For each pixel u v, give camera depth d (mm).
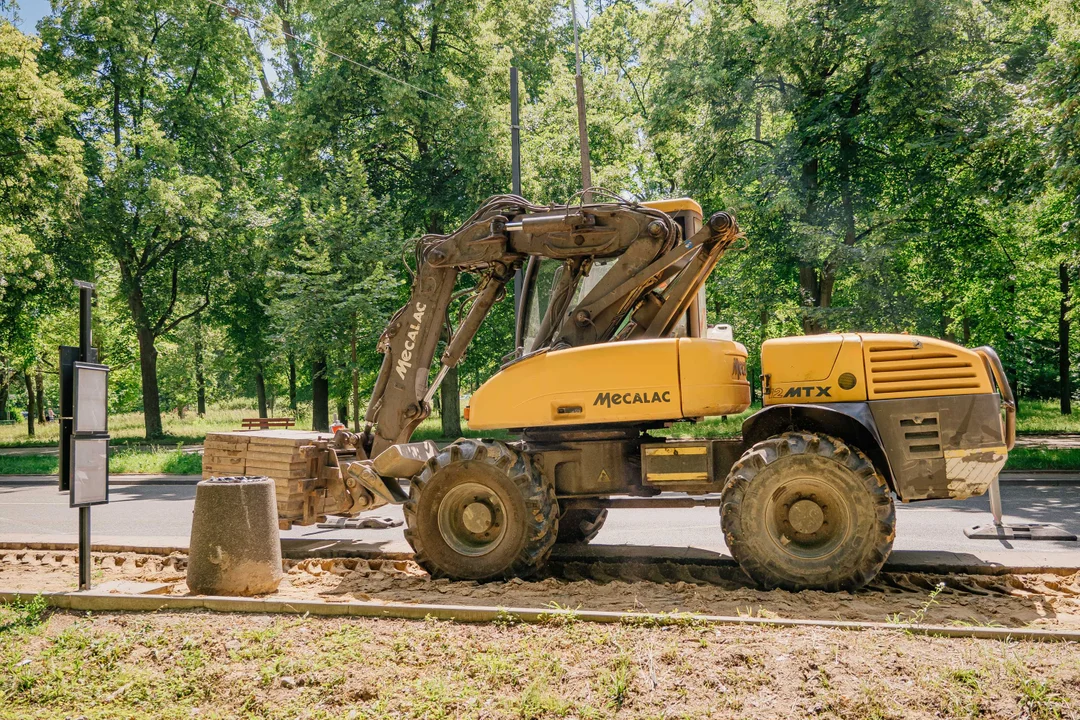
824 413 6215
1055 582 6102
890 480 6133
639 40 26141
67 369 5879
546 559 6645
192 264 32031
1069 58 14297
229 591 6102
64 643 4664
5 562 7898
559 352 6715
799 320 23875
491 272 7438
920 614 4812
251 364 34656
